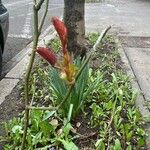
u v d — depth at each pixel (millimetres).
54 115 1444
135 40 3000
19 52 2635
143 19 4098
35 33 546
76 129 1411
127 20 3988
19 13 4266
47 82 1789
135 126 1410
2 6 2080
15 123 1422
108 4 5176
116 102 1583
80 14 2010
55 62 473
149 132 1413
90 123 1447
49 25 3582
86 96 1522
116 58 2355
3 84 1899
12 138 1343
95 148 1289
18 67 2160
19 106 1633
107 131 1361
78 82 1444
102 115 1470
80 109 1511
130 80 1981
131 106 1627
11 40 2969
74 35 2029
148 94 1845
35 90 1750
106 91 1681
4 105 1651
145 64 2346
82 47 2064
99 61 2227
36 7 535
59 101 1442
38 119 1384
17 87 1858
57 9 4750
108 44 2680
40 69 1987
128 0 5648
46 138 1316
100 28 3455
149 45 2855
